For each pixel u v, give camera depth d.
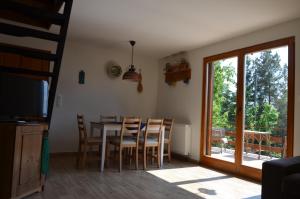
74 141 5.51
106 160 4.57
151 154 5.15
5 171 2.58
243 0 3.08
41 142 3.04
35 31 2.70
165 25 4.13
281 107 3.79
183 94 5.72
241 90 4.36
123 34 4.74
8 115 2.97
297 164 2.60
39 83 3.19
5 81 2.99
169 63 6.23
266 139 3.96
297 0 3.00
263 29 4.05
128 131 4.27
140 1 3.27
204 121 5.07
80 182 3.46
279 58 3.85
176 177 3.95
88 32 4.70
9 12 3.24
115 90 6.04
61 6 3.02
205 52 5.21
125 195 3.01
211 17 3.68
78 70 5.59
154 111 6.60
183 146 5.34
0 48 2.71
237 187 3.52
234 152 4.39
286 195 2.41
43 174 3.08
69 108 5.48
